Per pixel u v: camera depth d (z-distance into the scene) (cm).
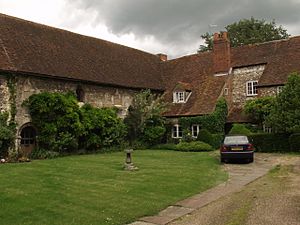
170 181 1182
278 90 2491
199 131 2562
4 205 842
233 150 1680
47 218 756
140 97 2656
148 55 3450
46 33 2494
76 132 2178
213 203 904
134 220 764
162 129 2686
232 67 2898
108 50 2947
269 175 1329
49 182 1142
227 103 2775
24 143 2062
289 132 2098
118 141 2528
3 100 1953
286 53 2725
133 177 1255
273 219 730
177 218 777
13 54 2059
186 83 3003
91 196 955
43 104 2050
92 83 2444
